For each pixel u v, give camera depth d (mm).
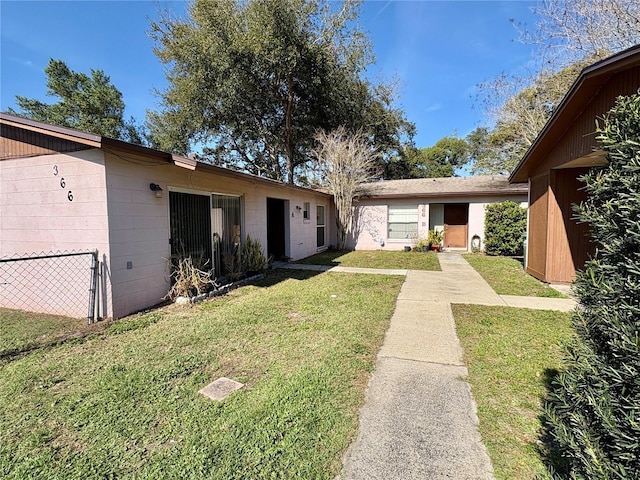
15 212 5238
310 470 1852
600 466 1213
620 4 9570
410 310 5043
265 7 12547
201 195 6633
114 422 2307
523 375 2949
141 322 4531
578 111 5125
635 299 1318
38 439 2127
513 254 11602
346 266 9594
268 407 2459
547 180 6832
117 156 4738
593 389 1404
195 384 2836
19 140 5137
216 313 4953
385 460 1928
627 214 1348
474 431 2188
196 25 14344
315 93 15234
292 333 4070
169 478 1804
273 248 10969
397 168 23359
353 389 2738
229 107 15156
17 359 3391
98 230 4660
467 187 13031
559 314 4777
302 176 19375
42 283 5105
